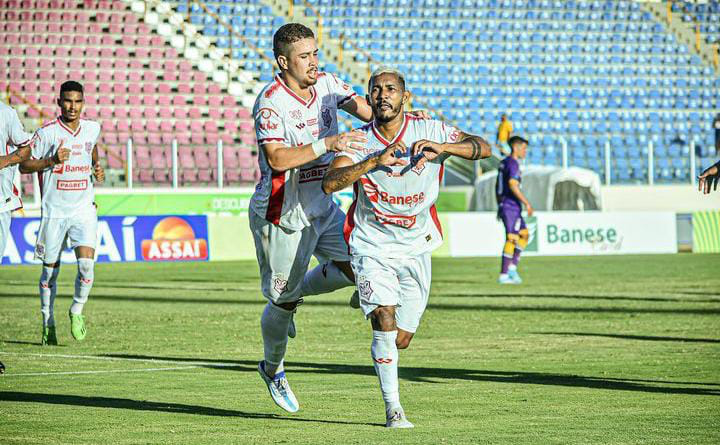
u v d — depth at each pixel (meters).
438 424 11.43
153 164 59.38
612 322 23.80
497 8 86.00
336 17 81.69
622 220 59.53
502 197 37.53
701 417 11.66
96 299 31.45
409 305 12.61
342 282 13.91
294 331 13.54
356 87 76.81
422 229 12.36
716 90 82.00
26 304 30.02
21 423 11.75
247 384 15.06
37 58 69.88
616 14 87.38
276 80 12.73
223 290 35.22
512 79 79.38
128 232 51.94
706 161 71.38
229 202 55.34
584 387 14.23
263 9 80.38
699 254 58.25
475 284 37.09
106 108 67.88
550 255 57.66
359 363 17.28
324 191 11.87
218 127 69.69
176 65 73.25
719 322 23.66
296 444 10.24
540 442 10.12
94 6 75.12
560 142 72.31
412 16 83.62
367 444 10.15
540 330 22.25
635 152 71.44
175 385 14.95
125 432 11.12
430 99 75.88
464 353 18.42
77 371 16.50
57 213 20.52
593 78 80.81
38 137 20.64
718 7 89.81
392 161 11.48
